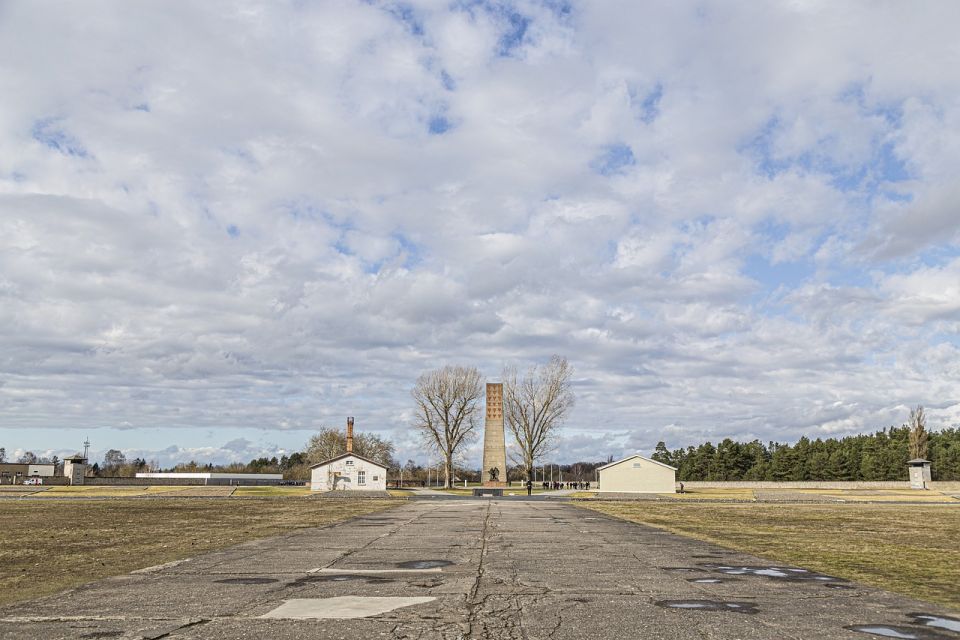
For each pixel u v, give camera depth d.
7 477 98.75
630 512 44.88
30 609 11.34
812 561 18.66
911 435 108.00
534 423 99.44
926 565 18.03
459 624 9.94
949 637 9.52
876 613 11.16
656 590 13.16
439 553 19.59
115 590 13.29
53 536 26.80
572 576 14.95
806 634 9.52
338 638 9.11
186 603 11.73
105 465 175.62
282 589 13.19
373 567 16.52
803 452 135.88
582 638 9.12
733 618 10.52
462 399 101.00
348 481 87.81
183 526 31.73
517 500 63.84
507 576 14.92
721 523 34.69
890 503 61.94
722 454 144.00
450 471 100.94
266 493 80.62
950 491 79.12
